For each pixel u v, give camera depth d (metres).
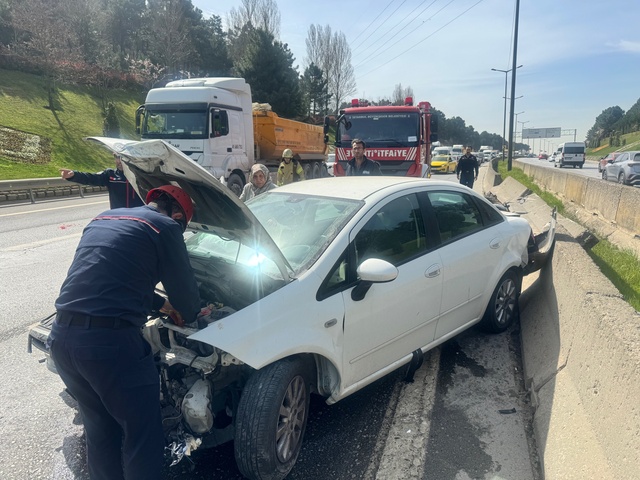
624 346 2.26
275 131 17.02
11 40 32.78
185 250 2.42
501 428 3.15
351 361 3.03
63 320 2.17
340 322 2.89
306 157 19.86
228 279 2.98
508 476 2.70
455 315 3.93
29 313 5.30
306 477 2.75
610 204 8.43
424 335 3.64
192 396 2.56
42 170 20.34
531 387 3.47
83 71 34.41
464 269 3.88
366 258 3.16
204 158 12.79
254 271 2.97
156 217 2.36
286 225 3.35
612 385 2.31
